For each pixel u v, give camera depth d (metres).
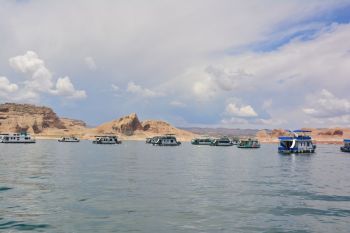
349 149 155.88
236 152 146.50
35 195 36.16
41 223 25.69
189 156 114.44
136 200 34.16
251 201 34.50
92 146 193.50
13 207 30.52
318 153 145.12
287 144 130.88
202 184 45.81
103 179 49.38
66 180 47.72
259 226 25.70
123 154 121.00
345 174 61.38
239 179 52.09
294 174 60.78
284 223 26.56
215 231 24.38
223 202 33.78
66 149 150.75
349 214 29.55
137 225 25.50
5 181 46.22
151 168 68.50
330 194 39.38
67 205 31.50
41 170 60.97
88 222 26.09
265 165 79.94
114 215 28.16
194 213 29.16
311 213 29.77
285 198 36.41
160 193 38.34
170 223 26.11
